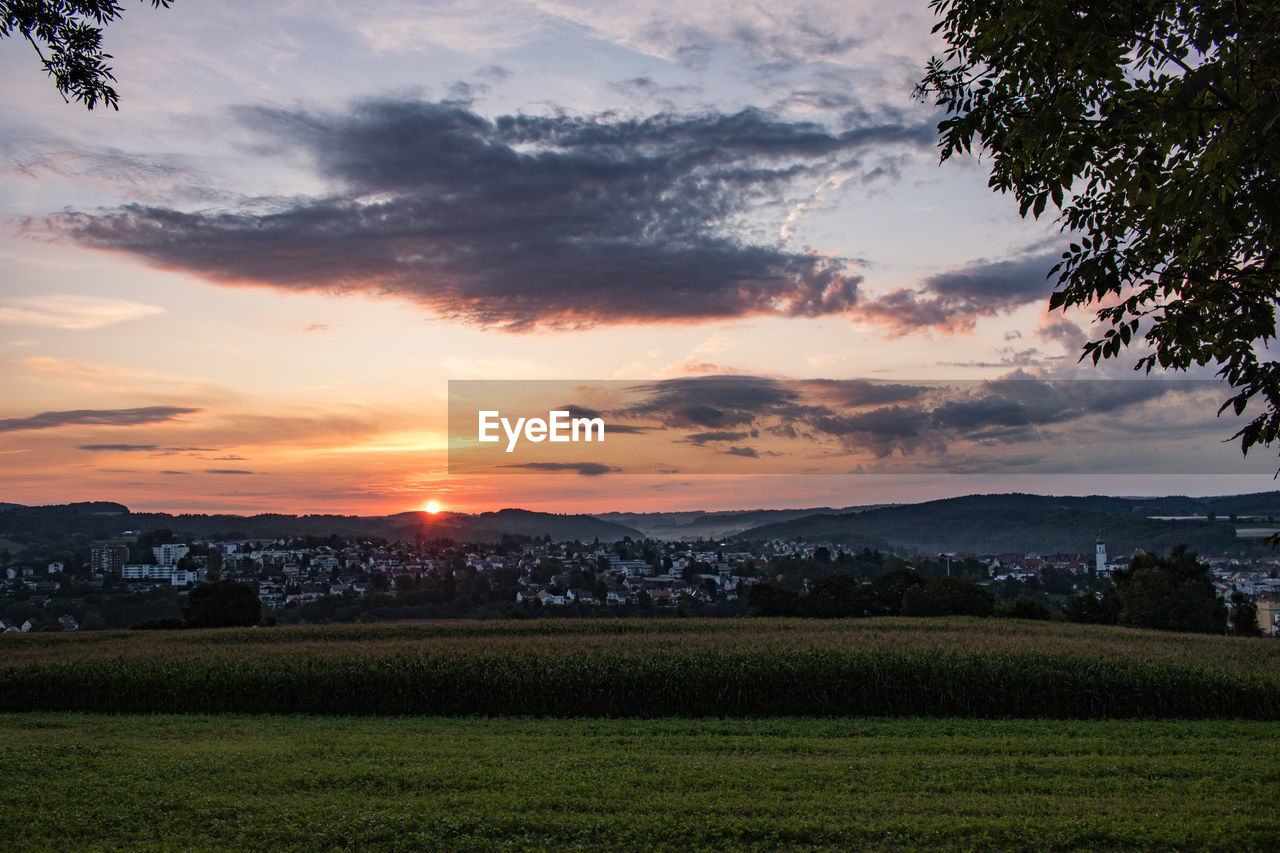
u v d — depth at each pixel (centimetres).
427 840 781
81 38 955
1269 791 966
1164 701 1636
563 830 810
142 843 787
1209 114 598
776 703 1719
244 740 1386
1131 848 762
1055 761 1124
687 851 763
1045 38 628
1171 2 591
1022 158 700
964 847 760
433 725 1591
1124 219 677
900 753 1230
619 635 2562
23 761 1105
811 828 809
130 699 1862
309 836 798
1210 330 646
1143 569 5009
